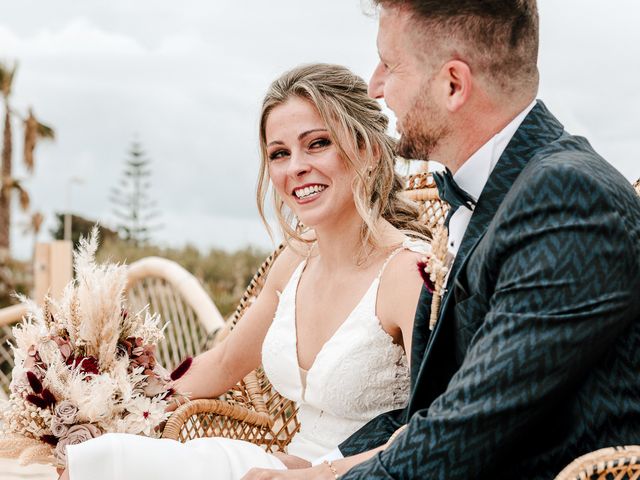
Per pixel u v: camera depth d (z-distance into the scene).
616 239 1.26
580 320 1.24
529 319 1.26
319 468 1.67
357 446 1.97
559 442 1.33
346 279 2.16
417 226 2.26
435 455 1.28
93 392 1.82
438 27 1.45
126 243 14.02
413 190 2.55
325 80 2.08
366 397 2.07
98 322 1.89
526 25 1.44
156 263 4.20
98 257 12.63
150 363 2.01
